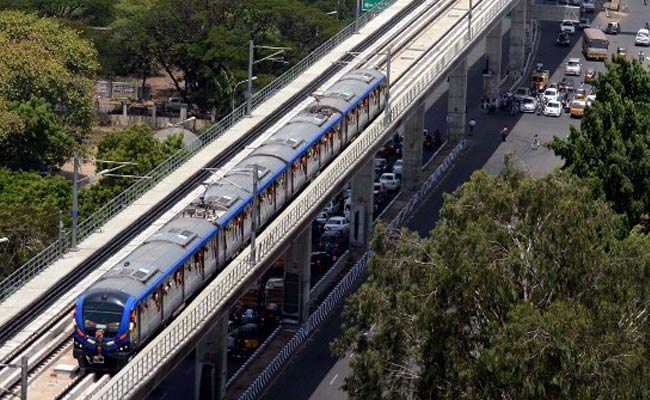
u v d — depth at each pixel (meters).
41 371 140.75
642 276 134.50
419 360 137.00
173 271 152.75
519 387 126.69
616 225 144.50
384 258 139.62
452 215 140.12
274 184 183.12
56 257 163.75
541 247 135.25
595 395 126.25
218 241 165.62
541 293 134.50
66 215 198.00
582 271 134.38
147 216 176.75
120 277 146.12
